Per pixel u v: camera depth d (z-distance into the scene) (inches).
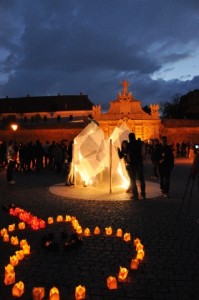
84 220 370.6
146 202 470.3
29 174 852.0
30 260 252.5
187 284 212.5
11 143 670.5
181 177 776.9
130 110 1945.1
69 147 653.3
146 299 193.8
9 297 193.9
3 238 299.3
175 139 2142.0
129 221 366.0
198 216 387.2
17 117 3422.7
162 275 225.9
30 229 335.6
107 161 618.8
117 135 733.9
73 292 201.5
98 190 573.6
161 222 361.7
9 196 521.0
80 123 2303.2
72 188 595.5
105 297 195.8
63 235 302.8
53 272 230.8
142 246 267.7
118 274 227.8
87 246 285.1
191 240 300.4
